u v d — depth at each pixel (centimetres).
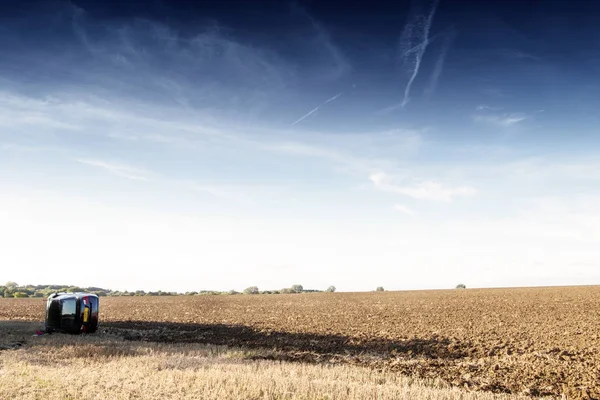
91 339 2684
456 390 1497
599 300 6141
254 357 2233
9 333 2914
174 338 3012
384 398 1324
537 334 3139
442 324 3800
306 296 9600
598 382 1772
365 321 4119
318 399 1310
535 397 1566
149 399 1274
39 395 1277
